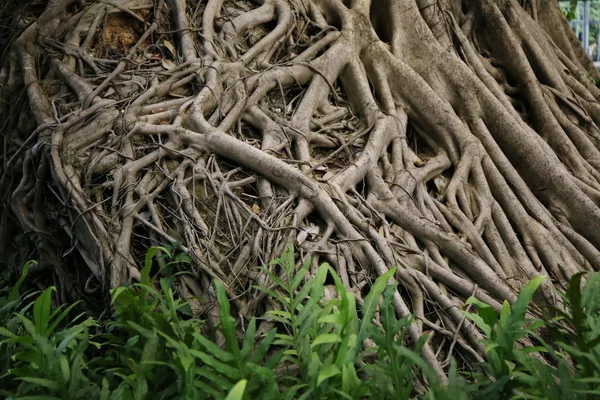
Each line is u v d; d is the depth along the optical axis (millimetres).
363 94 2428
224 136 2039
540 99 2828
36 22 2361
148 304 1624
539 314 2035
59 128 2043
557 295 2068
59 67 2254
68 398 1356
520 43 3029
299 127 2242
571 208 2436
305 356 1436
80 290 2012
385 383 1326
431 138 2482
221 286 1405
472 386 1365
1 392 1469
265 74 2309
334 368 1296
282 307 1759
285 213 1935
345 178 2086
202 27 2393
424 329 1873
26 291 2021
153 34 2402
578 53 3574
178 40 2391
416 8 2705
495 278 2027
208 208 1961
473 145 2396
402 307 1800
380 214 2078
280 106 2334
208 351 1452
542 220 2361
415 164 2361
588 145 2826
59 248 2090
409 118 2514
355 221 1984
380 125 2314
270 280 1778
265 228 1886
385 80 2514
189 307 1751
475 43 2961
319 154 2264
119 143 2041
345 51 2490
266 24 2580
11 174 2186
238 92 2217
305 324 1447
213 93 2178
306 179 1965
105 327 1796
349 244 1920
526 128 2646
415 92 2486
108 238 1886
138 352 1485
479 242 2170
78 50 2307
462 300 1979
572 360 1808
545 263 2271
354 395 1328
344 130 2371
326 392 1340
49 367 1358
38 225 2100
